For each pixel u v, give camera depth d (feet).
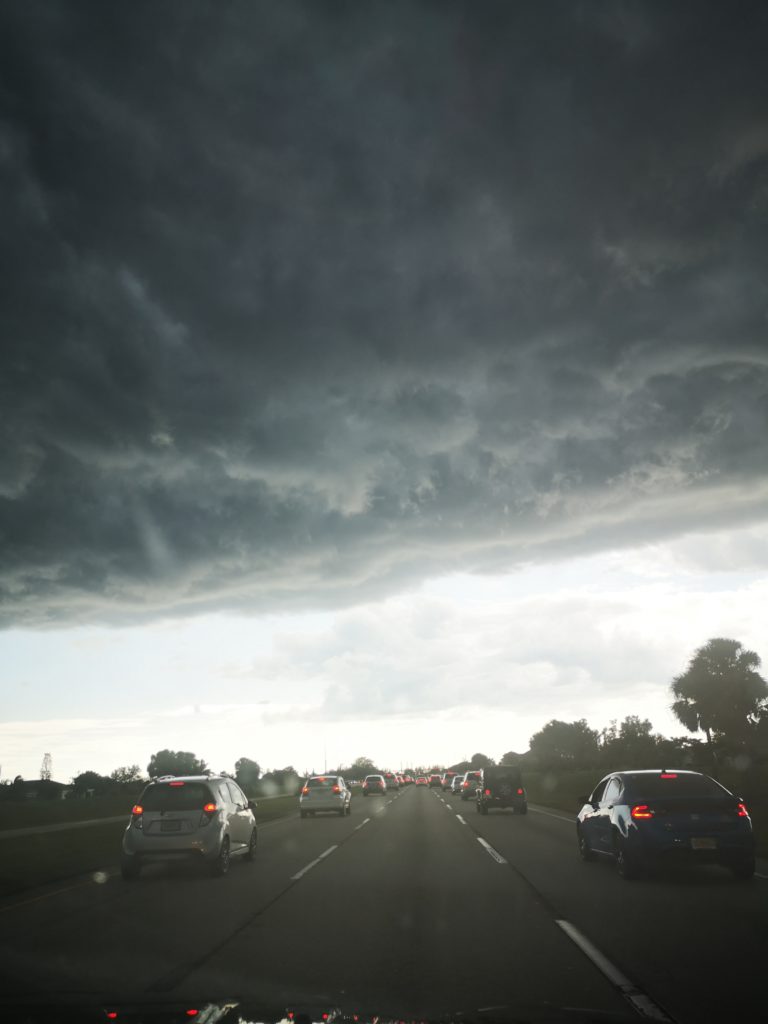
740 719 273.33
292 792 248.73
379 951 26.45
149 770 450.30
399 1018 18.52
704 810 41.73
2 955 26.48
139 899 39.19
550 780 269.44
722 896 36.94
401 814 110.93
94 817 125.39
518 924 30.68
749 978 22.41
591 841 50.03
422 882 42.86
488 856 55.21
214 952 26.61
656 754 246.27
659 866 46.21
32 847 71.56
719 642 283.79
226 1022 18.22
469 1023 18.06
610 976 22.75
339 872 47.78
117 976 23.44
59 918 33.83
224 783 53.47
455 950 26.40
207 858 47.03
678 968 23.61
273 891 40.68
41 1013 19.12
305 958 25.53
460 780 205.46
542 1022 18.15
